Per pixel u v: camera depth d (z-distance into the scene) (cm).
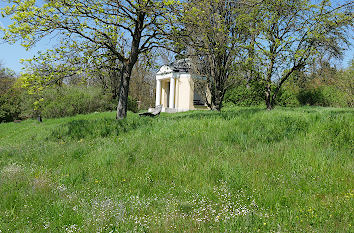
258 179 473
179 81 3025
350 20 1475
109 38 1323
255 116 1055
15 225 338
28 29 1102
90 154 755
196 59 2097
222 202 390
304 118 926
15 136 1609
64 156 765
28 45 1135
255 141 734
